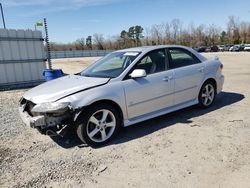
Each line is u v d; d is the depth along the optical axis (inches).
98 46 3422.7
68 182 119.6
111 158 140.4
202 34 3253.0
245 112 210.4
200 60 220.5
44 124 144.9
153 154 142.3
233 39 3137.3
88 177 122.9
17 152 153.8
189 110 222.5
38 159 143.7
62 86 164.9
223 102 245.9
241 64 681.0
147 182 115.7
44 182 120.4
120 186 114.2
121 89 164.4
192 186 110.5
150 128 183.0
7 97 335.6
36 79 452.8
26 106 163.5
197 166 126.6
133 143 158.6
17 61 426.3
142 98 174.7
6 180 123.3
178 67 200.4
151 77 180.4
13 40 418.6
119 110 165.9
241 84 343.0
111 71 182.1
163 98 187.8
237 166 124.6
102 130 158.6
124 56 191.8
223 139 156.9
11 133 186.4
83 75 192.5
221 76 236.4
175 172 122.4
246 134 163.3
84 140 154.0
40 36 446.9
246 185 109.3
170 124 188.9
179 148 147.8
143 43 3319.4
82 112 150.3
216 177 116.3
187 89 204.2
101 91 156.1
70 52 2475.4
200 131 171.9
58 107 143.2
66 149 155.3
